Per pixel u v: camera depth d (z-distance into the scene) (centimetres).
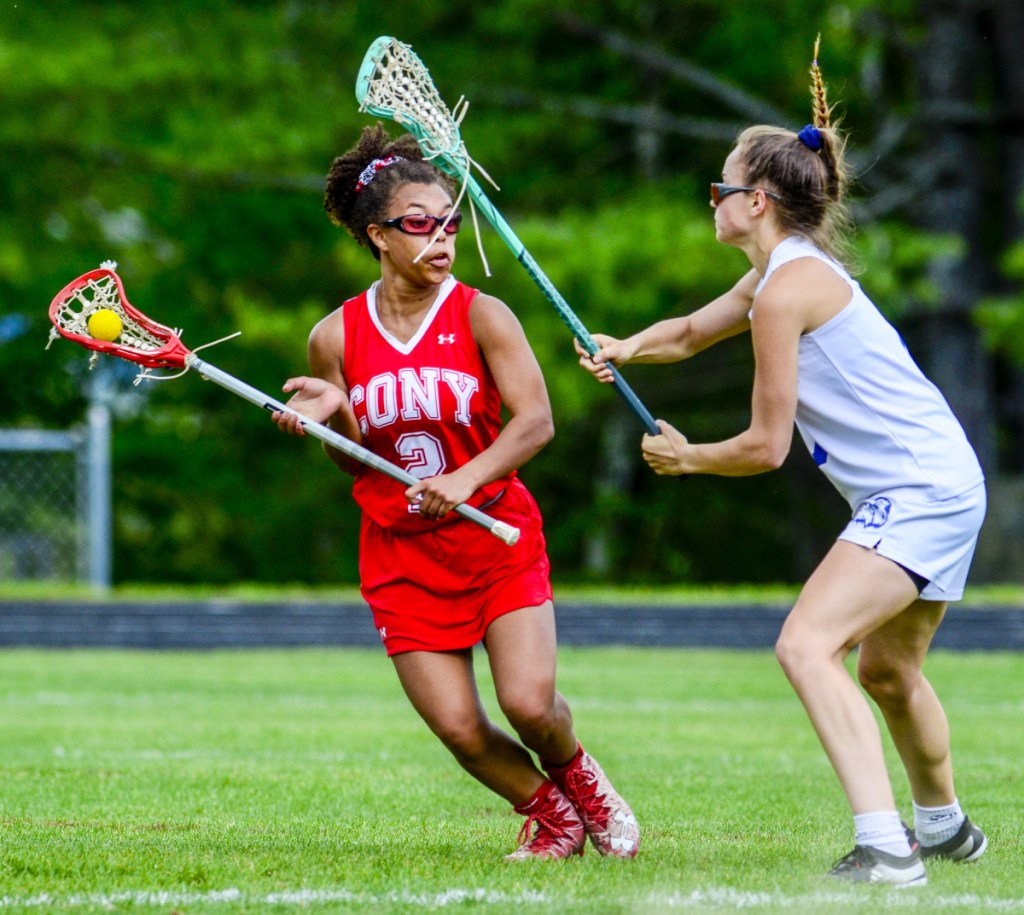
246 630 4900
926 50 6594
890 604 1283
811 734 2672
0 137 6406
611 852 1417
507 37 7206
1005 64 6838
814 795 1936
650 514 8606
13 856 1394
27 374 7775
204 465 8219
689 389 8050
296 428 1367
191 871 1318
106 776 2083
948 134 6550
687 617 4847
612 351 1442
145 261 7581
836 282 1315
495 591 1381
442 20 7238
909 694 1395
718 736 2639
